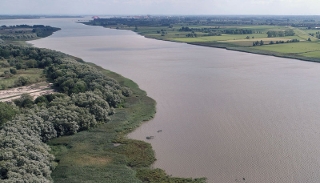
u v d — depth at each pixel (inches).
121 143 2463.1
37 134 2399.1
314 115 2925.7
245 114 2970.0
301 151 2263.8
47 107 2891.2
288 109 3090.6
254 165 2096.5
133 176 2001.7
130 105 3309.5
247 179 1948.8
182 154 2261.3
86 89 3481.8
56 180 1958.7
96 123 2792.8
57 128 2603.3
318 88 3841.0
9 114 2561.5
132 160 2201.0
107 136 2581.2
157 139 2511.1
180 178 1957.4
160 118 2938.0
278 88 3853.3
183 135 2564.0
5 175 1804.9
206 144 2394.2
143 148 2359.7
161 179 1957.4
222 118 2883.9
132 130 2701.8
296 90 3757.4
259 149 2300.7
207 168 2075.5
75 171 2059.5
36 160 2006.6
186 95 3622.0
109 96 3250.5
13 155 1947.6
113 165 2137.1
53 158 2180.1
